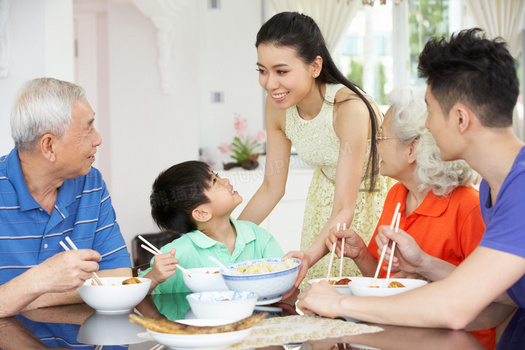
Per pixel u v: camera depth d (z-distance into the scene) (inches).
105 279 56.2
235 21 203.5
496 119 44.3
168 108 195.6
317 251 66.8
